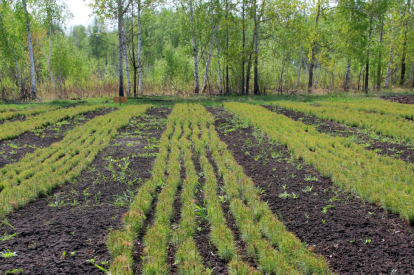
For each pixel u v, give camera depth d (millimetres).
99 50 58000
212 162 9273
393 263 4461
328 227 5496
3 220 5742
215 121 15484
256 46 27859
